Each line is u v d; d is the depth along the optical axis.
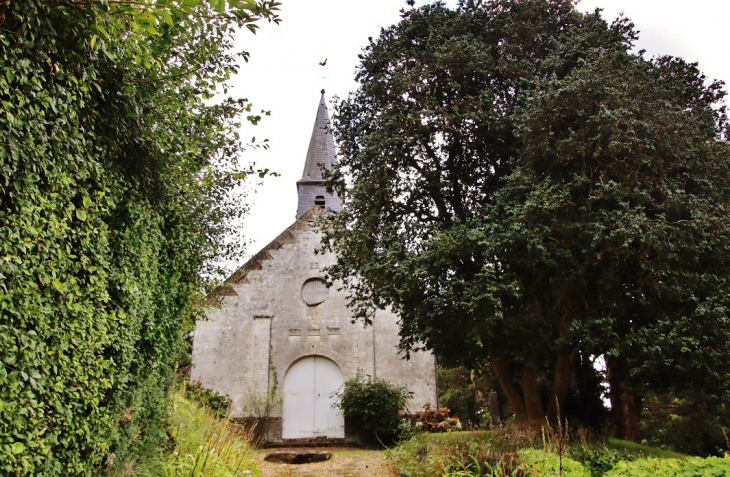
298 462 14.02
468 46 11.56
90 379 4.80
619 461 8.14
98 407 5.04
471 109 11.80
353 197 12.27
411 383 18.78
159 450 7.37
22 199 3.70
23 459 3.67
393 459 11.77
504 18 12.19
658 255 9.45
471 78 12.16
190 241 8.48
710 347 9.18
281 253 20.12
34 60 3.96
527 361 11.27
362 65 13.08
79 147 4.54
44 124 4.09
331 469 12.35
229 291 18.86
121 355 5.49
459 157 12.80
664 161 10.20
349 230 12.98
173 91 6.09
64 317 4.25
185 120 6.48
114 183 5.36
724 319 8.98
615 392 13.47
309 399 18.73
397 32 12.85
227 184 10.06
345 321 19.44
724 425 14.71
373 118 12.49
